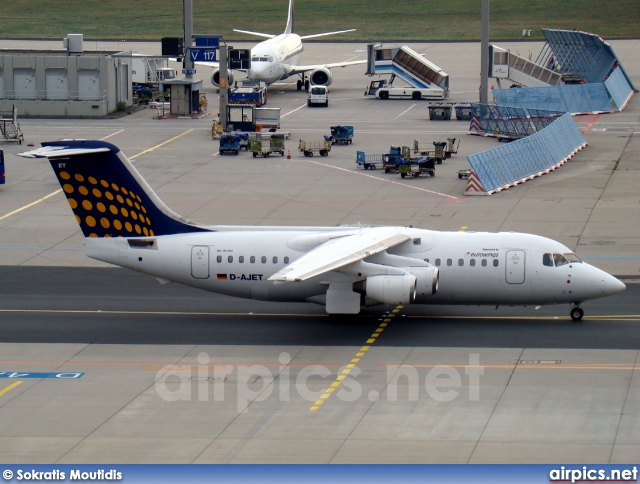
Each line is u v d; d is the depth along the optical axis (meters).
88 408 85.19
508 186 174.62
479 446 76.56
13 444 77.81
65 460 74.69
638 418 81.81
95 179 109.00
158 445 77.31
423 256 108.69
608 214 155.75
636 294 119.31
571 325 108.06
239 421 81.94
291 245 109.56
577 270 107.81
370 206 162.88
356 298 106.56
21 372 94.38
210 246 110.00
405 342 102.44
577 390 88.12
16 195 173.00
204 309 115.69
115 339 104.31
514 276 107.94
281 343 102.56
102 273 131.25
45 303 117.75
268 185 179.00
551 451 75.62
